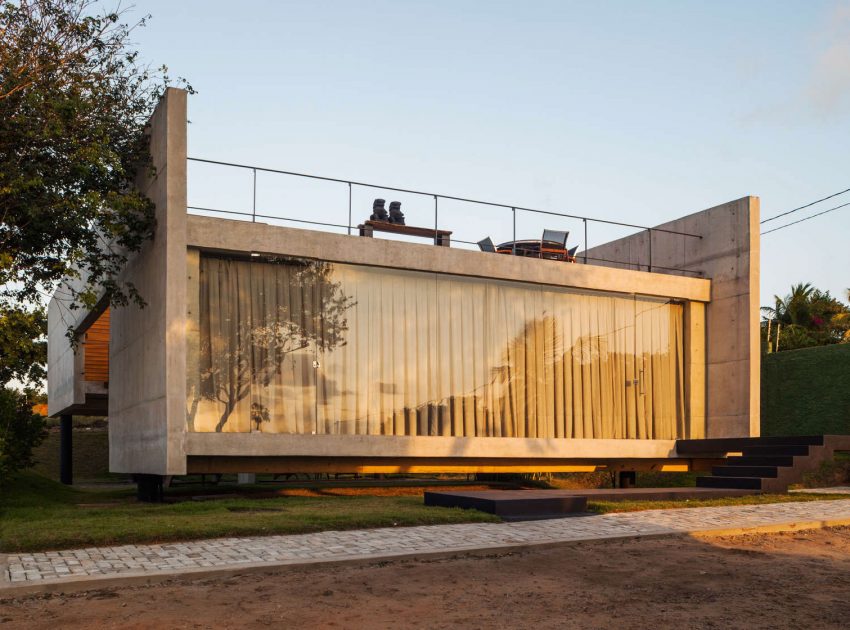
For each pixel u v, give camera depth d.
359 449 13.53
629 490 11.55
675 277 17.31
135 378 14.26
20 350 13.01
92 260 13.93
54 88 12.75
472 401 14.95
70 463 25.03
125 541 7.52
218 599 5.64
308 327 13.65
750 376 16.55
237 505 10.65
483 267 15.16
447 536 8.00
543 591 6.00
